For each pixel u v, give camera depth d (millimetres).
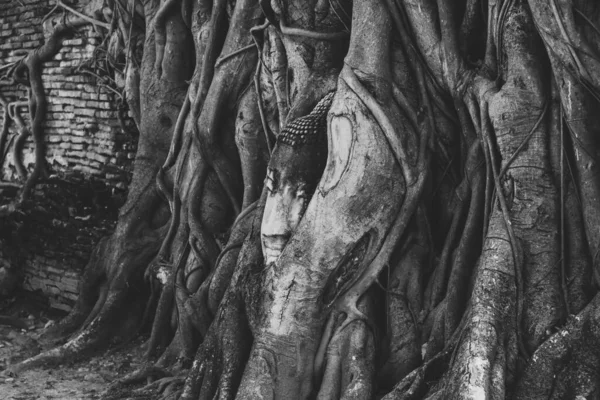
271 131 6898
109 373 7211
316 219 5445
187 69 8273
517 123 5055
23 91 10289
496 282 4859
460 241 5469
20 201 9688
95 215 8906
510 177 5074
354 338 5461
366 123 5465
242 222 6898
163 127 8203
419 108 5711
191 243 7363
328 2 6211
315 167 5824
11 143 10477
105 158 9234
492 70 5352
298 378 5441
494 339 4633
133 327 7887
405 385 5043
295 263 5465
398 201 5512
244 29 7199
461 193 5629
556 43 4785
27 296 9320
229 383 5734
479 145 5391
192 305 6961
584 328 4582
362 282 5539
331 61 6254
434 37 5574
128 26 8750
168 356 7066
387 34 5695
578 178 4914
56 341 7969
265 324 5516
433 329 5414
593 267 4824
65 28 9617
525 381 4586
